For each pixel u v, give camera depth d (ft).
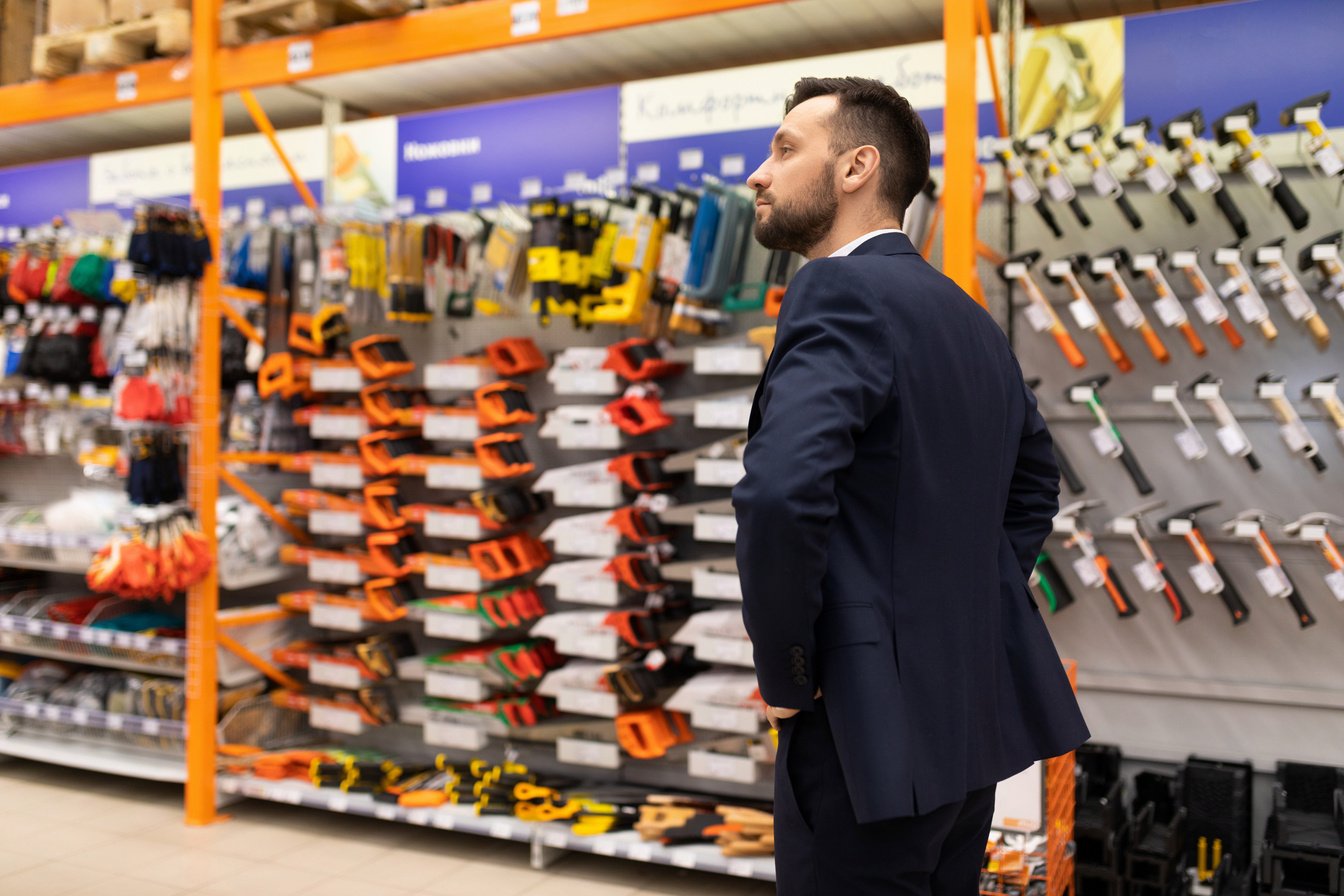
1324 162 10.60
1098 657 12.31
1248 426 11.80
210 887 11.19
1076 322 12.45
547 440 13.87
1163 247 12.14
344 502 13.87
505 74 15.25
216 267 13.08
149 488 12.63
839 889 4.92
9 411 15.62
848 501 4.88
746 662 11.51
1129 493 12.25
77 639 14.10
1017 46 12.57
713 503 11.96
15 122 14.30
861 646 4.71
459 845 12.59
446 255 13.61
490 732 13.01
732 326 12.91
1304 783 11.02
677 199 12.28
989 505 5.22
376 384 13.71
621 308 11.90
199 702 13.05
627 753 13.14
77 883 11.24
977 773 4.97
